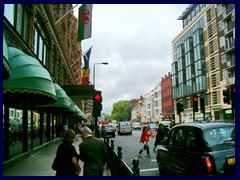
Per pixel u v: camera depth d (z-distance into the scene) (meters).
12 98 13.22
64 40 36.34
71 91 27.41
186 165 6.48
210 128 6.45
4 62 6.63
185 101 68.75
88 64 34.81
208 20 55.38
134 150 18.42
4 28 10.75
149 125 40.38
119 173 6.98
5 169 10.14
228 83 45.12
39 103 14.13
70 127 36.03
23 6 14.76
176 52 74.69
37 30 18.52
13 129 15.45
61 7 32.09
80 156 5.87
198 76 59.44
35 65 10.27
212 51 53.78
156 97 104.81
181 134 7.25
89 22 21.86
